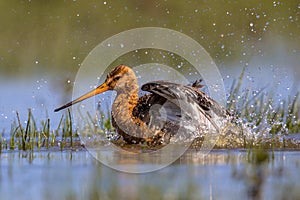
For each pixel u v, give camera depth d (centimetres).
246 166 1278
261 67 2570
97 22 2845
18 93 2350
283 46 2817
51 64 2786
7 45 2827
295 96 1991
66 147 1573
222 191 1073
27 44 2836
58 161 1362
